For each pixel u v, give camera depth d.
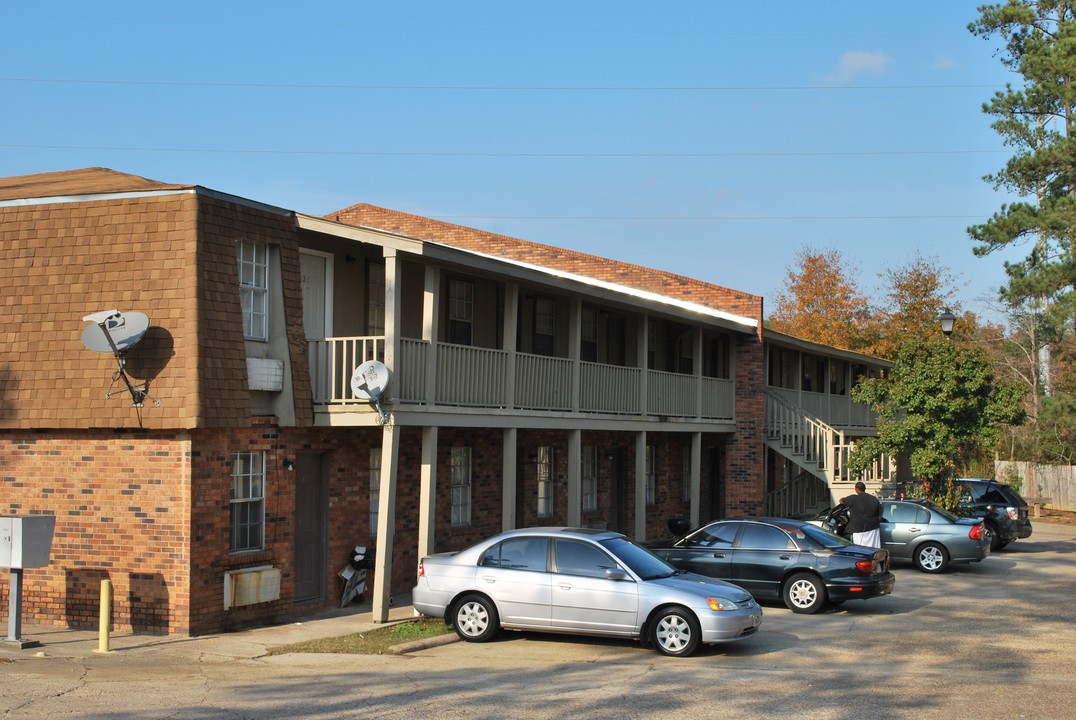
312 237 18.42
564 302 25.83
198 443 15.21
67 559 15.64
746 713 10.70
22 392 15.83
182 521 15.05
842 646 14.91
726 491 30.61
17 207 16.61
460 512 22.14
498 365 20.03
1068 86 40.75
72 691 11.28
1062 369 49.81
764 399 30.72
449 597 15.13
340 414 17.17
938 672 13.04
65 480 15.73
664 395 26.44
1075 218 37.47
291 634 15.45
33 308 16.12
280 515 16.89
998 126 43.28
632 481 28.84
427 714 10.47
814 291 64.19
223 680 12.15
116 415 15.25
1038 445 47.88
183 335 15.20
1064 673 13.00
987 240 40.06
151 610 15.16
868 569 17.86
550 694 11.55
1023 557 27.70
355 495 18.80
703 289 30.92
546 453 25.25
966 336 59.34
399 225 32.62
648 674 12.79
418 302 21.20
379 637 15.10
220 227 15.96
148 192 15.84
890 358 59.59
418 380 17.67
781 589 18.14
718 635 13.85
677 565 18.83
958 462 28.80
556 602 14.57
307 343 17.52
